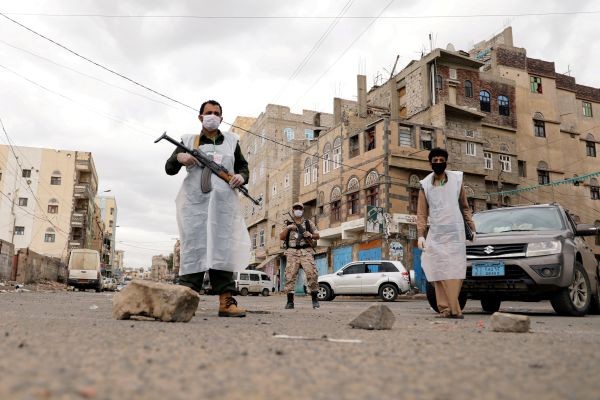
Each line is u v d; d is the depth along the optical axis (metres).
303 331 3.66
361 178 29.55
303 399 1.51
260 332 3.49
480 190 31.31
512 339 3.30
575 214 37.91
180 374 1.85
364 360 2.27
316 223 33.81
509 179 33.78
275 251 40.09
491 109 34.31
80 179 59.34
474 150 31.55
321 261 33.88
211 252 5.29
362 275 20.45
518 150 35.50
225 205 5.50
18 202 54.81
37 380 1.64
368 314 4.01
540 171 36.38
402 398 1.55
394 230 27.20
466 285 7.36
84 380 1.68
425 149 29.17
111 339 2.82
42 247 54.34
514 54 37.56
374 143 29.14
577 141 40.00
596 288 8.30
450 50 34.25
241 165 5.83
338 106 35.97
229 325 4.11
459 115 32.09
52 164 56.22
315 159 34.84
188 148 5.56
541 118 37.03
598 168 40.84
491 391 1.67
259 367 2.04
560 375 1.96
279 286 39.06
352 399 1.53
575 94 41.41
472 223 6.43
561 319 6.46
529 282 6.92
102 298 11.66
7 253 26.16
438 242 6.28
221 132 5.80
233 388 1.64
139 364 2.03
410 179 28.38
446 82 32.84
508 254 7.11
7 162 55.19
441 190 6.35
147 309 4.39
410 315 6.84
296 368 2.04
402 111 35.28
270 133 44.53
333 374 1.92
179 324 4.09
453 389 1.69
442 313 6.28
